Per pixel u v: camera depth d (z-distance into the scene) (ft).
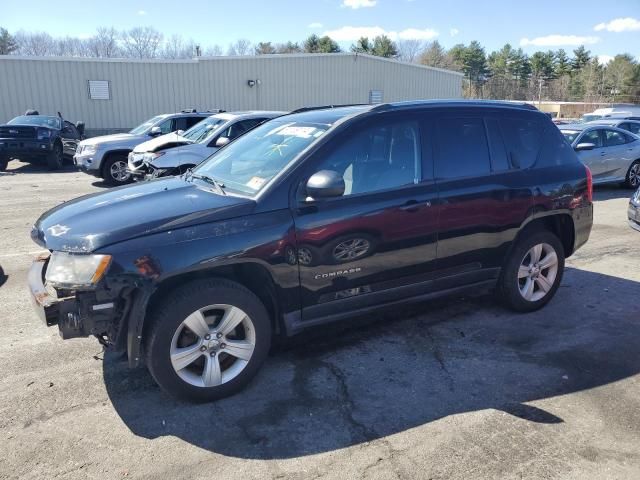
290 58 91.35
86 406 11.14
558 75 309.22
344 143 12.29
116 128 81.66
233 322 11.21
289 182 11.56
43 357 13.24
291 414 10.90
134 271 10.02
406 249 13.00
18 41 261.24
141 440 10.05
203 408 11.12
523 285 15.98
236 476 9.09
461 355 13.44
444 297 14.40
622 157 41.73
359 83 98.37
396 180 12.92
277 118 15.53
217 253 10.62
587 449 9.76
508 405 11.19
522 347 13.89
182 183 13.50
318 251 11.74
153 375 10.76
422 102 13.99
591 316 15.98
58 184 45.09
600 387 11.89
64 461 9.44
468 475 9.07
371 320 15.56
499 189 14.43
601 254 23.06
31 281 11.14
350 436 10.18
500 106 15.25
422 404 11.25
